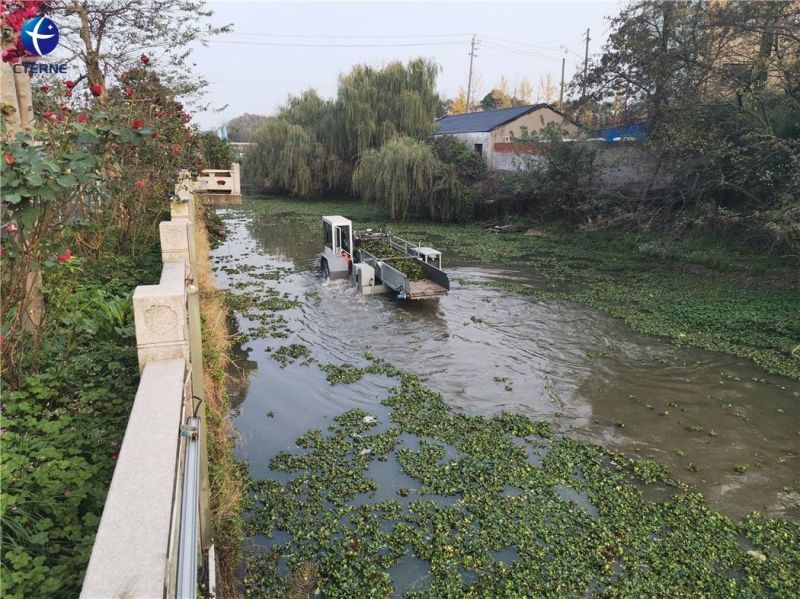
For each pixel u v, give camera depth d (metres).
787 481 7.43
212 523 5.08
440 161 30.45
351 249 17.27
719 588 5.52
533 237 25.59
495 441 8.26
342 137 37.25
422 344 12.35
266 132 38.16
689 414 9.25
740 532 6.41
